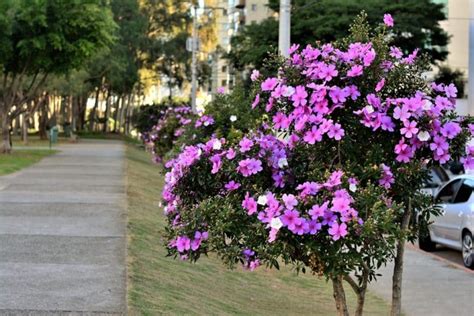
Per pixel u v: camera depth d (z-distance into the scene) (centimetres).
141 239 1040
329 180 462
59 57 2856
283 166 511
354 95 492
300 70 512
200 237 510
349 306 865
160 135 2544
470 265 1141
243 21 7612
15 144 4169
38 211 1266
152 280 780
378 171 481
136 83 6247
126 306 641
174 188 560
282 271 1082
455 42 4356
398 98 505
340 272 451
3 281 732
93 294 684
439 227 1266
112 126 8381
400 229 470
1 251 895
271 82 523
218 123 983
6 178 1892
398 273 529
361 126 500
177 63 5972
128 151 3809
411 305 871
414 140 488
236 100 1012
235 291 894
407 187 504
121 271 791
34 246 932
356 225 437
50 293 685
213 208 509
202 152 552
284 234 454
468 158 506
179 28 5972
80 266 815
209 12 6072
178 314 649
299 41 3381
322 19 3338
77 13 2705
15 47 2730
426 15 3488
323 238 451
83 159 2833
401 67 518
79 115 6844
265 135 547
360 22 553
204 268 972
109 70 4934
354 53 509
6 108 2992
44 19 2583
